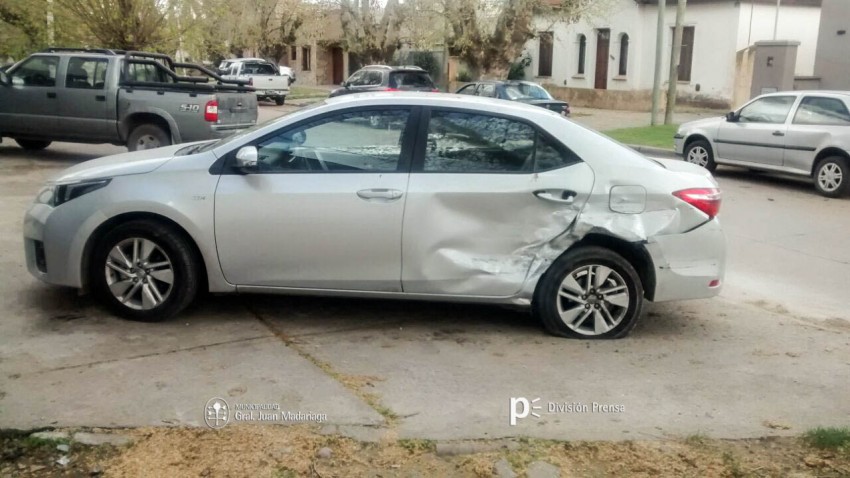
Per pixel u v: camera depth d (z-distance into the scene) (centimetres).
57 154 1509
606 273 563
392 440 411
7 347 516
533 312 611
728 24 2933
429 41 3128
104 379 471
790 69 2378
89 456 389
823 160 1315
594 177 555
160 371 486
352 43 3459
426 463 393
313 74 5312
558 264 559
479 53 2786
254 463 386
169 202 546
